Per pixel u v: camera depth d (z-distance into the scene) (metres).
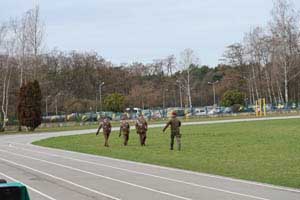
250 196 15.16
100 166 25.23
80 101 123.81
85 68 139.62
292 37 105.12
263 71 123.69
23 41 88.75
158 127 67.94
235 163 24.47
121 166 24.97
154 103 141.00
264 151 30.12
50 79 124.81
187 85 137.62
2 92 89.50
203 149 32.91
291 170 21.31
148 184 18.33
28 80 85.94
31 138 56.53
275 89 120.38
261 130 50.72
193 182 18.55
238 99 120.50
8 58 88.06
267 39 119.44
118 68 149.12
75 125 94.88
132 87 146.50
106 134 39.38
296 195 15.25
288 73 106.88
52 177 21.14
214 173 21.16
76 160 28.92
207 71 163.62
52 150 37.72
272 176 19.62
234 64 133.00
